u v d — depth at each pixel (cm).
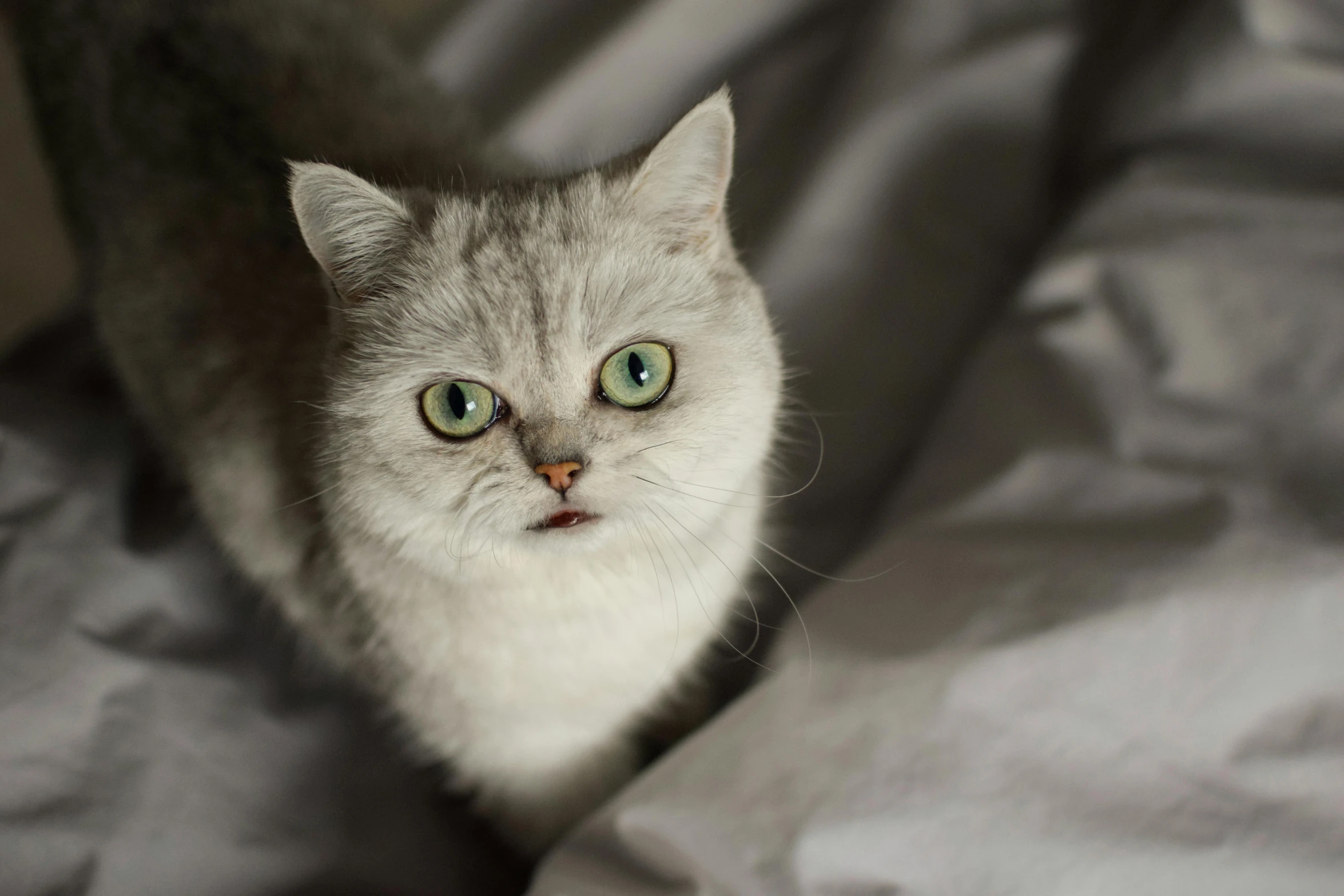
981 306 69
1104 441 56
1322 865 49
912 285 69
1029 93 71
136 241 57
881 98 71
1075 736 51
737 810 51
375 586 50
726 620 56
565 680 51
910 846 51
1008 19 72
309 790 57
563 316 46
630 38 74
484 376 46
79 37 60
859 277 69
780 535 62
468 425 46
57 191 65
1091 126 69
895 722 52
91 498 60
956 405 62
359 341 48
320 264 48
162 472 63
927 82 71
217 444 55
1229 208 60
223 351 54
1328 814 50
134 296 57
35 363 69
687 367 47
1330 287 57
